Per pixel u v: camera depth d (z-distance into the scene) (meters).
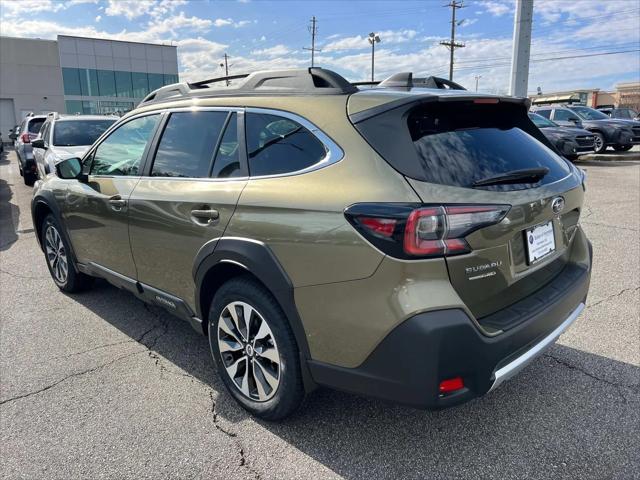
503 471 2.34
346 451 2.50
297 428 2.68
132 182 3.43
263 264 2.42
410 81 2.73
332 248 2.17
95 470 2.40
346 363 2.22
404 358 2.02
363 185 2.16
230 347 2.81
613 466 2.36
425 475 2.33
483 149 2.41
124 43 49.62
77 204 4.04
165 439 2.62
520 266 2.38
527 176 2.40
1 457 2.50
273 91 2.72
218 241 2.66
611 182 11.04
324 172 2.32
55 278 4.88
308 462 2.43
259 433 2.66
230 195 2.65
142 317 4.24
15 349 3.67
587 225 7.01
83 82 48.56
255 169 2.64
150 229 3.20
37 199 4.68
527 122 2.98
